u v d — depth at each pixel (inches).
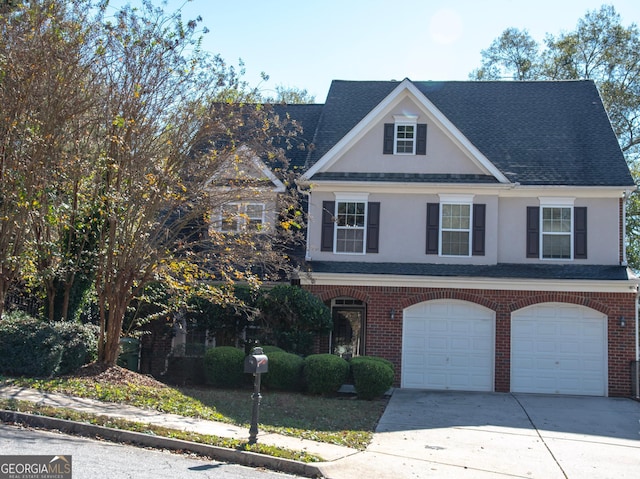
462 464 413.1
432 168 852.6
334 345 839.1
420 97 854.5
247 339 763.4
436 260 832.9
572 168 850.8
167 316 752.3
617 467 422.9
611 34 1405.0
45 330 565.3
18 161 542.0
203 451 383.9
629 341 771.4
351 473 372.5
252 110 660.7
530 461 430.3
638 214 1279.5
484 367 792.3
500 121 947.3
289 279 819.4
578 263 826.2
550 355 785.6
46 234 630.5
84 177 593.9
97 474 309.3
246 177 642.2
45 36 543.2
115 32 580.7
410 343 801.6
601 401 721.6
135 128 569.3
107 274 597.6
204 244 645.9
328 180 842.8
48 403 454.6
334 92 1017.5
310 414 561.6
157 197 583.5
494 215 831.1
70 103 573.6
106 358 604.7
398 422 552.7
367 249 842.2
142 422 427.8
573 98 979.3
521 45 1542.8
